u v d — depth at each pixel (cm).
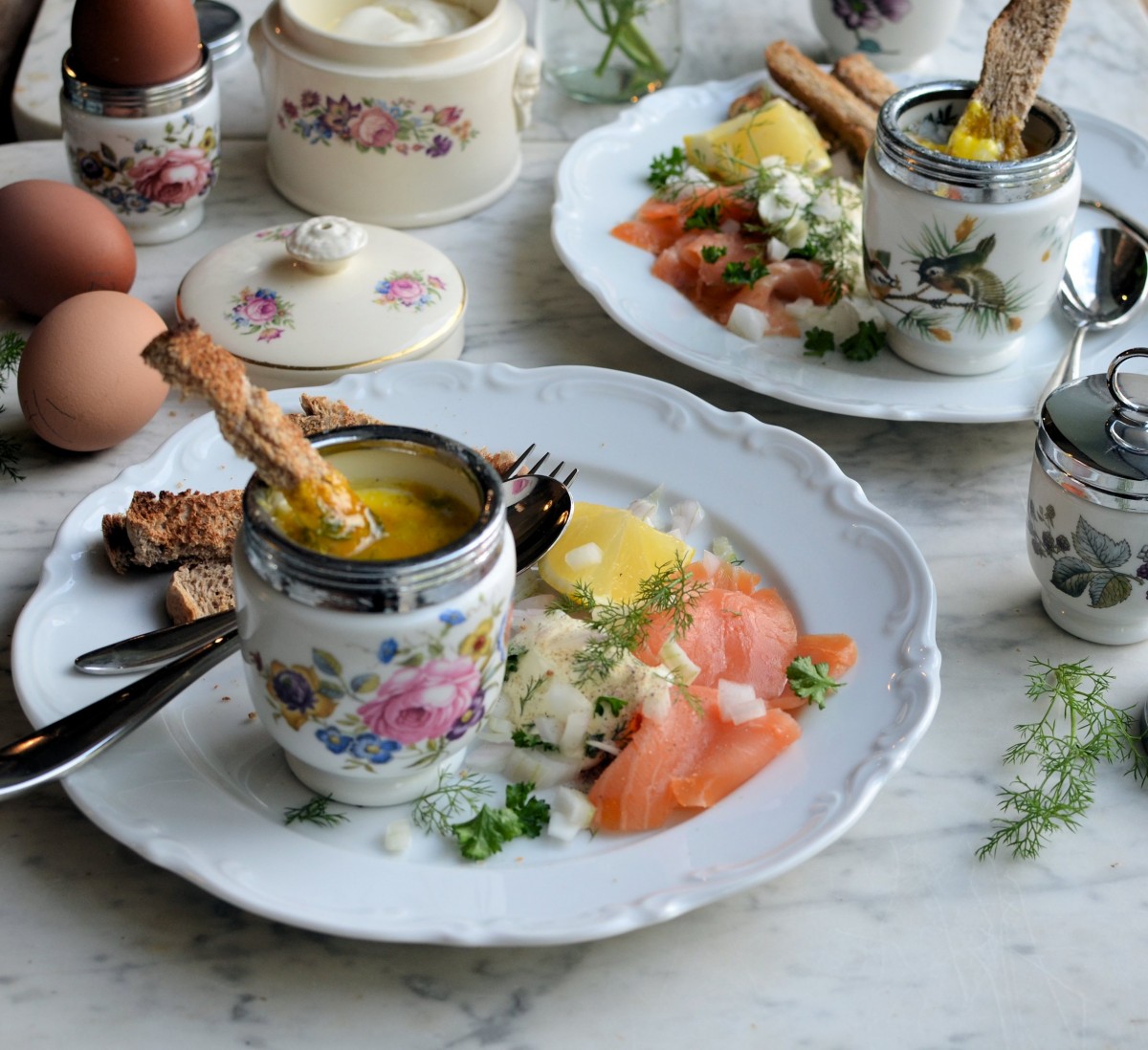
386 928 54
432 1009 56
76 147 77
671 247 78
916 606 62
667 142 85
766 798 58
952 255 70
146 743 59
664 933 57
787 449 67
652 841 57
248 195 83
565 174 81
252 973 56
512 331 77
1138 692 63
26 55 91
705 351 73
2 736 61
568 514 65
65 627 62
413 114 78
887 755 58
